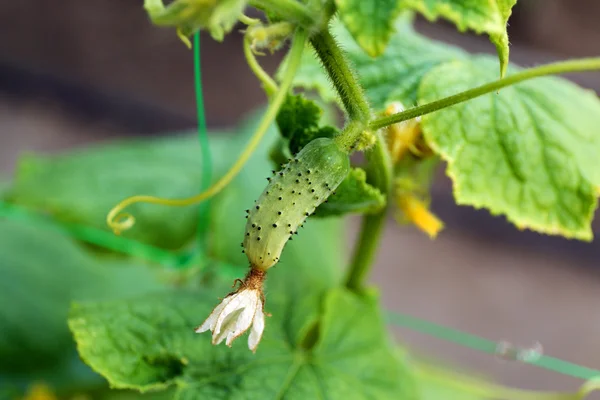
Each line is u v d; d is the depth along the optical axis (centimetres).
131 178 54
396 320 57
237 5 32
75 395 52
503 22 35
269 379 42
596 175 43
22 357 52
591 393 92
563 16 114
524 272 103
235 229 51
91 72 116
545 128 43
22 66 116
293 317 46
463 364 94
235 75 115
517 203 42
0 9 117
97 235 53
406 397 44
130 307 42
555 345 96
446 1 32
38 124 112
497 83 35
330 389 43
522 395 52
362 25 32
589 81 106
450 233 107
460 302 99
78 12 117
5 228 54
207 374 41
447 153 41
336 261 52
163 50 116
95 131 113
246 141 56
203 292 45
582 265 105
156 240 53
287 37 36
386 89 43
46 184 53
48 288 53
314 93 62
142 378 41
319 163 35
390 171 41
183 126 115
